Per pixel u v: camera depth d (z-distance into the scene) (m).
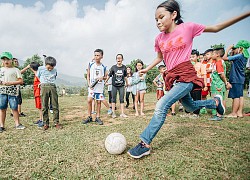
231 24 2.06
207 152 2.58
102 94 4.77
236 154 2.51
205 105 2.82
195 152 2.60
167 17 2.35
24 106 8.79
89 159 2.47
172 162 2.30
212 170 2.12
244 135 3.27
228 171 2.08
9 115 6.00
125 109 7.37
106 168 2.22
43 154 2.63
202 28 2.30
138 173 2.10
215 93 4.83
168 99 2.43
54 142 3.13
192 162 2.31
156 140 3.12
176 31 2.40
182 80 2.41
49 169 2.21
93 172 2.14
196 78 2.45
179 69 2.43
